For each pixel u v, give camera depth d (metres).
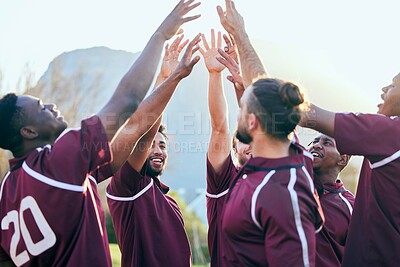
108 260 3.22
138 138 3.60
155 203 4.32
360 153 3.19
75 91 17.94
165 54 4.34
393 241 3.28
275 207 2.75
